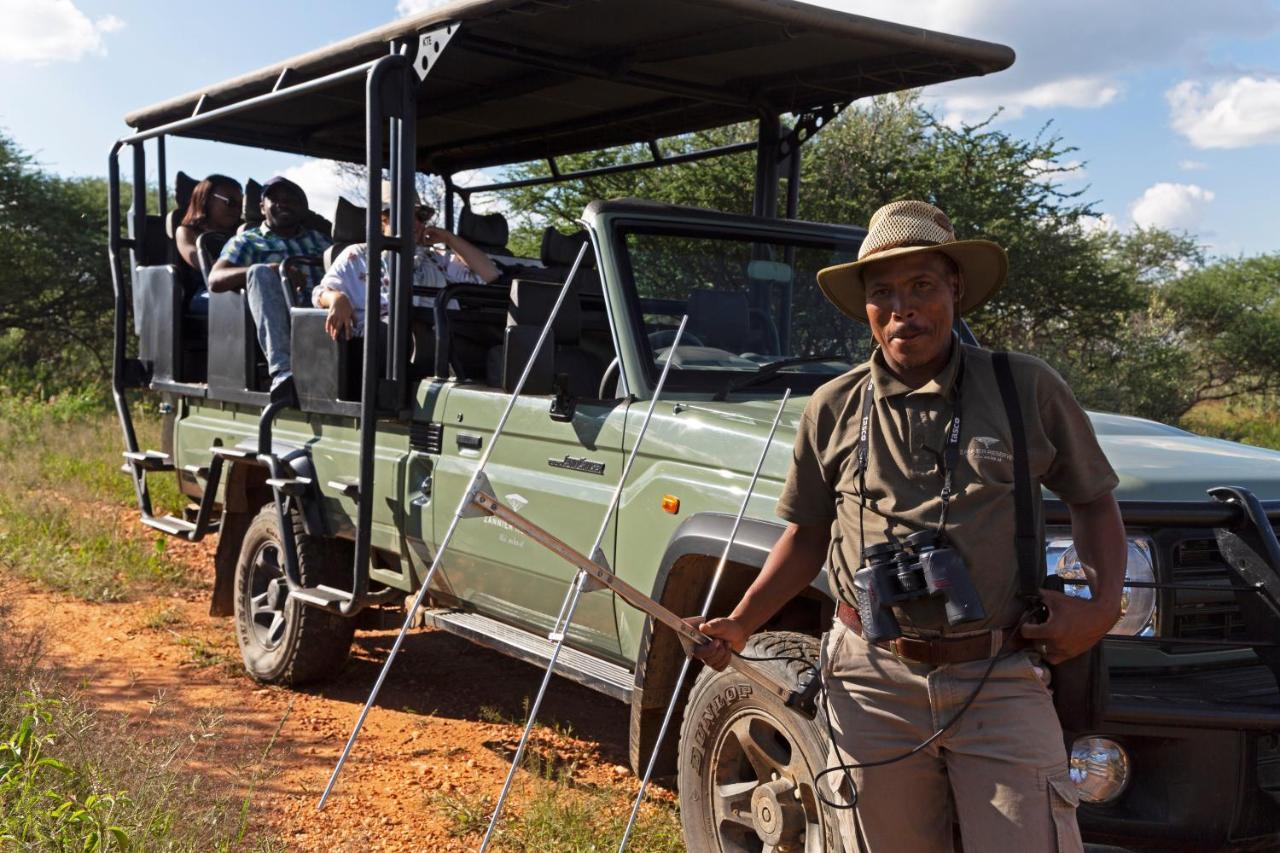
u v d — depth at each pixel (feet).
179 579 27.22
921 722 8.50
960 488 8.20
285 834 14.07
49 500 34.24
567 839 14.15
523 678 21.29
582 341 17.57
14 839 11.21
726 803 12.29
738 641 9.59
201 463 23.22
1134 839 10.80
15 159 82.89
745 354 16.07
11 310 83.15
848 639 8.86
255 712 18.74
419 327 18.65
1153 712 10.24
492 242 25.12
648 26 17.52
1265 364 90.99
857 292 9.07
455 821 14.60
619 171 26.13
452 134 26.63
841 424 8.86
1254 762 10.71
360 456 17.43
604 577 9.55
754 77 20.44
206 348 24.82
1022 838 8.12
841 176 62.39
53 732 14.05
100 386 73.15
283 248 22.67
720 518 12.81
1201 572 11.40
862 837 8.94
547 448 15.39
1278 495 11.76
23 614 23.45
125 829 11.79
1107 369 71.26
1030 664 8.36
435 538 17.10
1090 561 8.46
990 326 68.85
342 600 18.13
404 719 18.84
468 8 15.85
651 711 13.78
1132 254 127.44
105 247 83.97
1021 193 64.75
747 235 16.70
